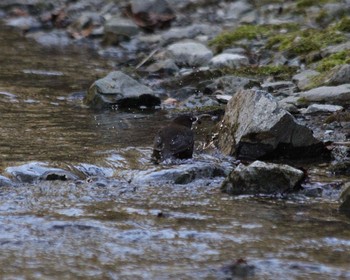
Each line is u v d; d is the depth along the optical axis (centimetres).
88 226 938
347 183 1038
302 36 2050
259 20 2356
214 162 1217
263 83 1750
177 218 968
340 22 2038
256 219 966
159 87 1825
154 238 905
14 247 880
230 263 837
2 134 1381
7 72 1961
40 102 1667
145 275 812
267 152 1232
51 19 2609
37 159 1214
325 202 1033
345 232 922
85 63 2108
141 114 1585
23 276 808
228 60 1945
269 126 1227
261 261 842
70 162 1198
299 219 966
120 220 960
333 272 816
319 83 1642
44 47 2322
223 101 1641
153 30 2397
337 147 1261
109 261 846
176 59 2020
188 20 2433
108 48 2320
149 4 2420
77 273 816
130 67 2061
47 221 953
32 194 1055
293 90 1662
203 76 1844
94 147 1302
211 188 1092
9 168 1136
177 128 1246
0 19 2672
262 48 2044
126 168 1186
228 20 2414
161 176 1125
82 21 2503
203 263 840
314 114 1475
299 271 819
